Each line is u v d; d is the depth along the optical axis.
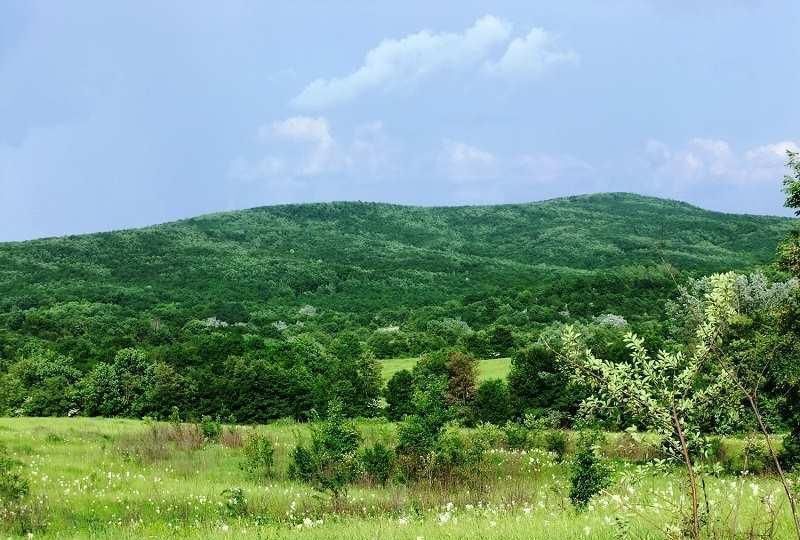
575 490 12.19
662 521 6.61
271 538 11.12
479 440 24.50
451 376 55.50
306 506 17.72
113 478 22.14
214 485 21.64
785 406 10.73
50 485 19.97
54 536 14.56
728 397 5.36
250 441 26.75
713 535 5.99
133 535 13.83
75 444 29.12
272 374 58.59
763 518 6.73
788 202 18.67
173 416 37.72
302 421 57.19
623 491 7.27
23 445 27.47
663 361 5.51
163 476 23.67
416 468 21.77
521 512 12.18
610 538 7.11
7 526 15.41
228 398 58.09
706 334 5.38
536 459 24.69
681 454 5.47
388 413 55.94
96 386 59.94
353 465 20.30
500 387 49.53
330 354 80.88
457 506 16.91
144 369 62.84
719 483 8.54
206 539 12.23
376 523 12.36
